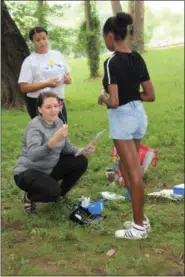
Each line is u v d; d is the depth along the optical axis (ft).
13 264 12.10
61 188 15.79
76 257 12.48
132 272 11.84
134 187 13.16
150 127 30.04
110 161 21.74
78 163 15.34
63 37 55.77
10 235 13.57
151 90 13.42
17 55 38.50
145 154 16.60
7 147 24.75
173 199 16.69
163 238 13.64
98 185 18.24
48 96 13.98
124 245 13.15
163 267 12.11
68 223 14.30
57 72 16.74
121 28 12.76
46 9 53.47
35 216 14.78
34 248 12.91
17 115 36.40
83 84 64.18
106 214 15.19
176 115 35.06
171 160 22.18
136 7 79.87
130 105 12.91
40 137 13.89
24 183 14.44
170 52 82.64
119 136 13.03
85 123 32.73
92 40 68.95
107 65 12.59
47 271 11.74
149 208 15.98
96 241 13.37
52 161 14.46
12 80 38.78
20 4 50.21
